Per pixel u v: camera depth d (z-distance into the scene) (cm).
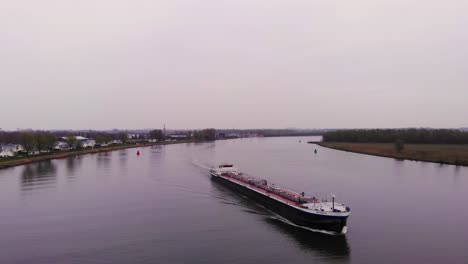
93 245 4541
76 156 16675
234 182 8038
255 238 4766
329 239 4706
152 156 16962
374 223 5394
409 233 4947
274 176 9988
